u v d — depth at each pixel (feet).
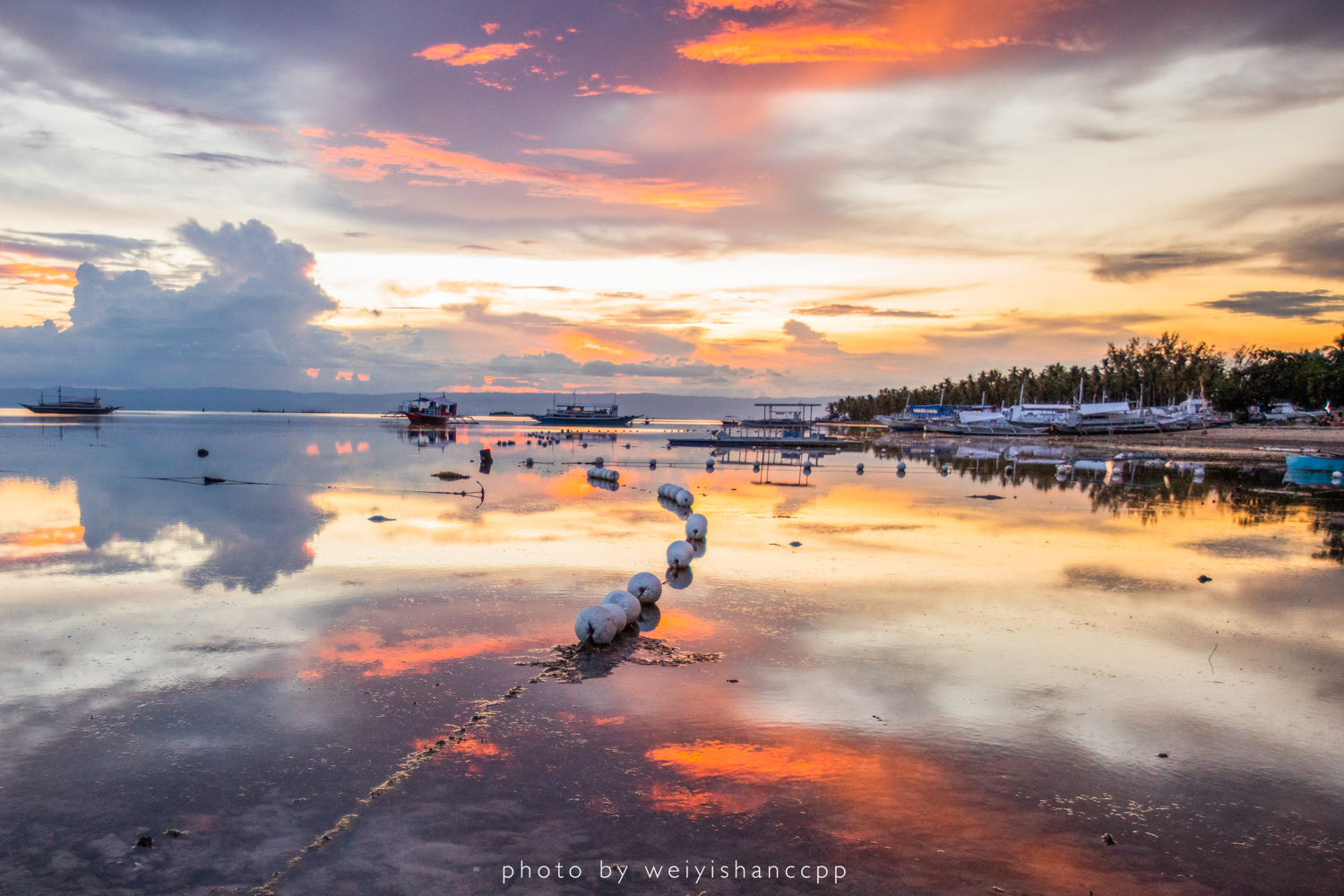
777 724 32.04
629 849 22.86
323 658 39.96
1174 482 151.74
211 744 29.73
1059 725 32.60
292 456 208.03
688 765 28.22
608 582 57.57
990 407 535.19
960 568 65.00
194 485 131.34
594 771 27.61
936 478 162.40
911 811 25.34
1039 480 156.15
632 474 168.35
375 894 20.68
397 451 240.32
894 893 20.97
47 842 23.11
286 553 69.21
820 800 25.91
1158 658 41.68
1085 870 22.27
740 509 106.11
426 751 29.12
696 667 39.04
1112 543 78.79
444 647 41.83
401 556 67.62
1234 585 59.62
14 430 346.95
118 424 471.21
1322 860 23.04
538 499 114.42
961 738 31.04
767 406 400.67
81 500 108.78
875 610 50.70
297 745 29.58
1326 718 33.78
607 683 36.52
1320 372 432.25
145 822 24.29
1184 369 570.87
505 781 26.84
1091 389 617.21
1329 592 57.41
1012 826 24.57
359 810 24.89
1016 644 43.65
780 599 53.31
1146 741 31.17
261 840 23.25
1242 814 25.66
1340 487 143.23
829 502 116.06
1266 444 318.86
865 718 32.89
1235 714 34.06
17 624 46.29
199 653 40.65
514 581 57.93
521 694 35.04
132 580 58.08
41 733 30.71
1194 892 21.43
